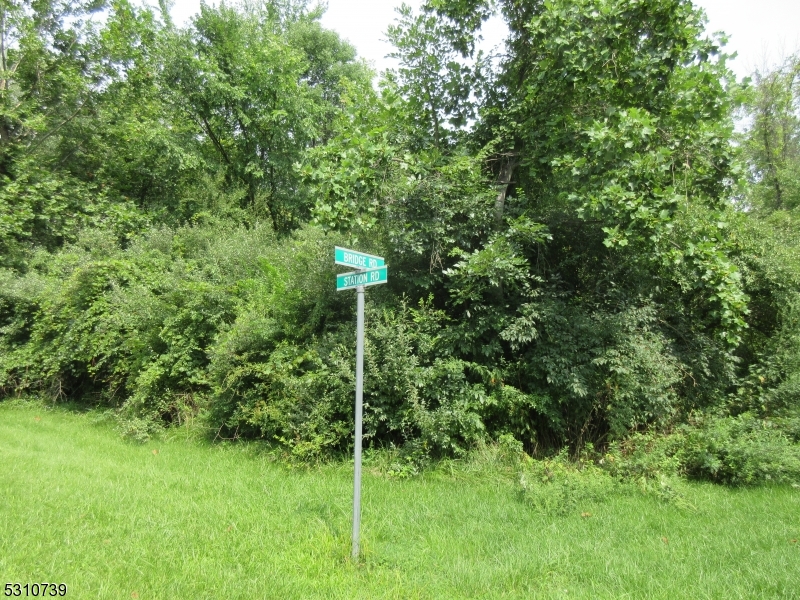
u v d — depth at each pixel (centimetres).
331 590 346
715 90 654
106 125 1622
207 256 1119
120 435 825
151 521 457
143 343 895
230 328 841
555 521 502
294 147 1733
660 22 660
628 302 740
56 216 1403
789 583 373
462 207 728
